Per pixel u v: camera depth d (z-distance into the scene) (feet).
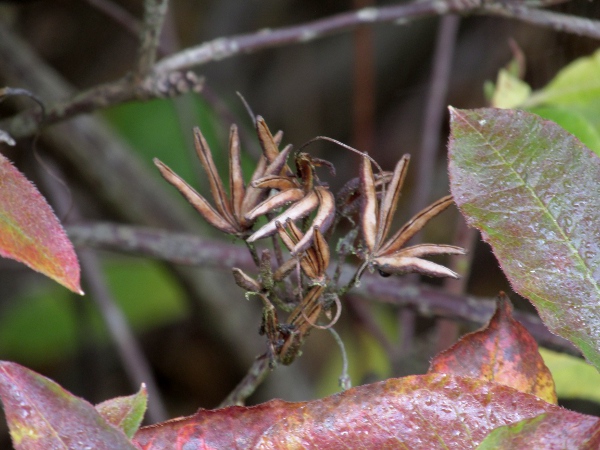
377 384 1.22
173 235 1.92
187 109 2.71
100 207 2.80
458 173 1.27
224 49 1.64
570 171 1.26
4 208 1.21
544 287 1.25
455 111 1.27
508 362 1.25
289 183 1.29
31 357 3.20
